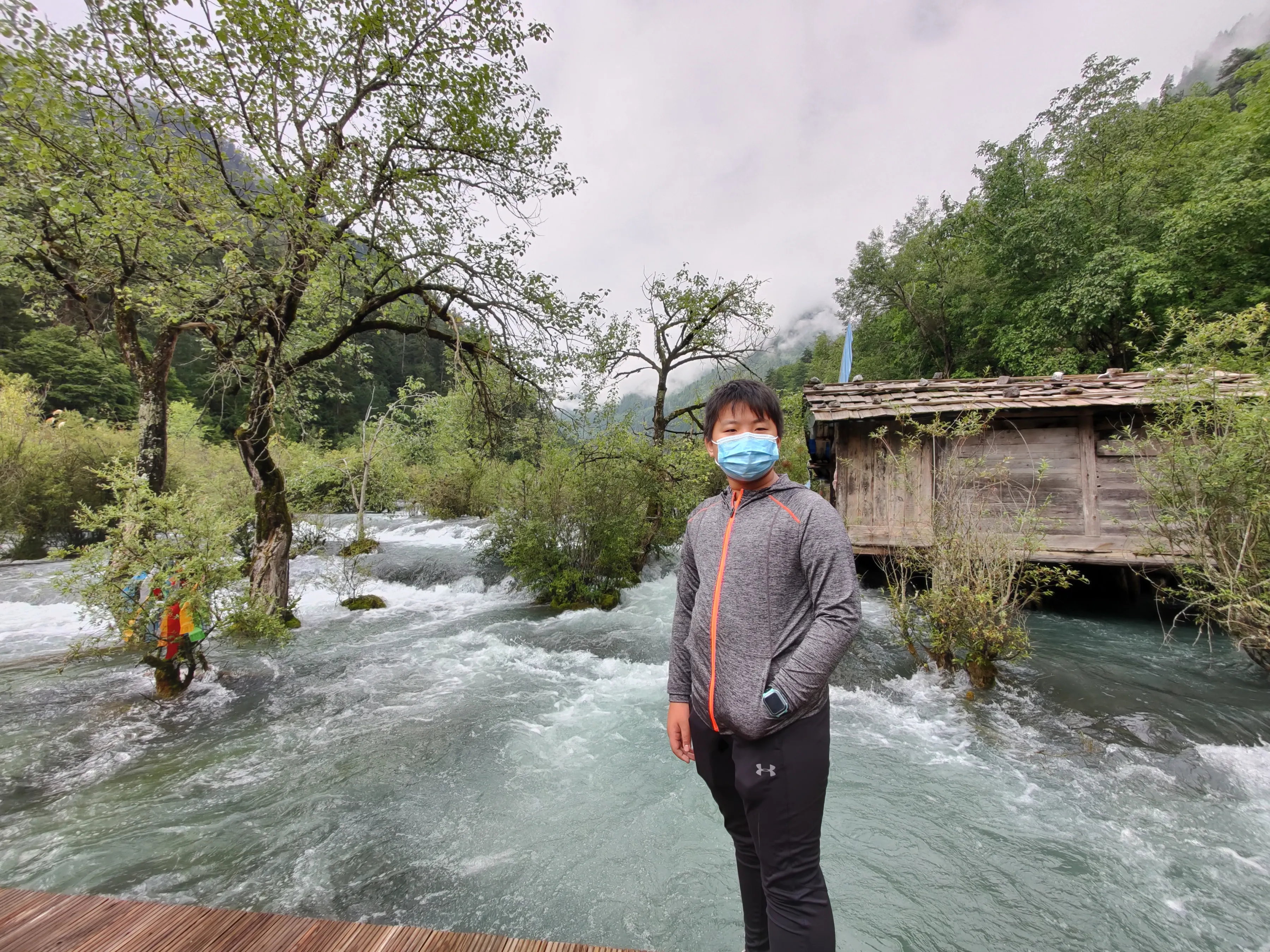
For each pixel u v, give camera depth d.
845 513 7.98
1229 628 4.31
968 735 4.07
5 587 9.02
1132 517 6.68
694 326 11.15
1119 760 3.65
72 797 3.46
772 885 1.21
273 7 5.36
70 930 1.32
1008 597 4.81
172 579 4.73
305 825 3.17
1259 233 12.47
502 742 4.21
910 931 2.32
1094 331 16.16
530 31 6.84
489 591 9.49
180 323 6.43
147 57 5.01
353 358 8.95
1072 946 2.24
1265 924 2.33
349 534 14.36
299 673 5.71
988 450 7.34
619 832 3.09
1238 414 3.90
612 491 8.72
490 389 8.70
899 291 24.27
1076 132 18.94
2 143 4.94
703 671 1.32
